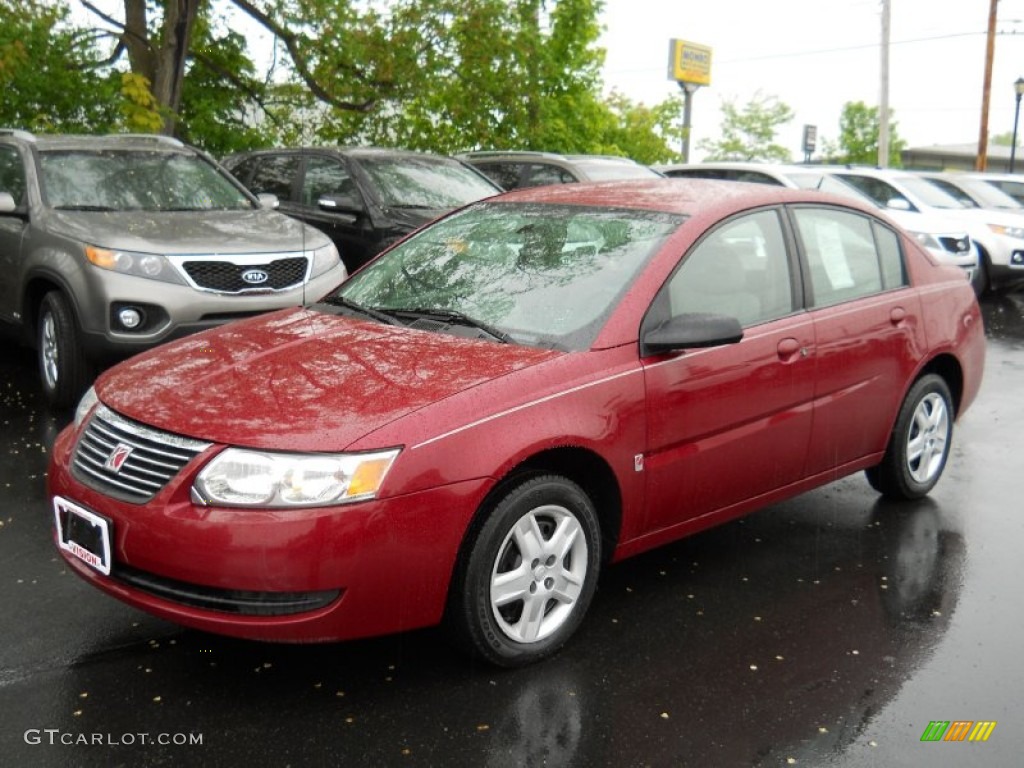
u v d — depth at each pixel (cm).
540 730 344
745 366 448
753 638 413
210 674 376
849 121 6091
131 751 327
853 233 533
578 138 2061
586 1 1977
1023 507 578
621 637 412
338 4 1506
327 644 399
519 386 378
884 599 453
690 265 444
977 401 847
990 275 1468
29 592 438
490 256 478
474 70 1617
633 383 406
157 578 354
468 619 367
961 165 5325
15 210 764
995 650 409
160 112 1326
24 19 1347
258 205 857
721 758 331
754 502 475
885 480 563
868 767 328
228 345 432
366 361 397
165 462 355
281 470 338
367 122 1708
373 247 976
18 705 352
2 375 810
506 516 369
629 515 415
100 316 683
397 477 343
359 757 327
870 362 515
